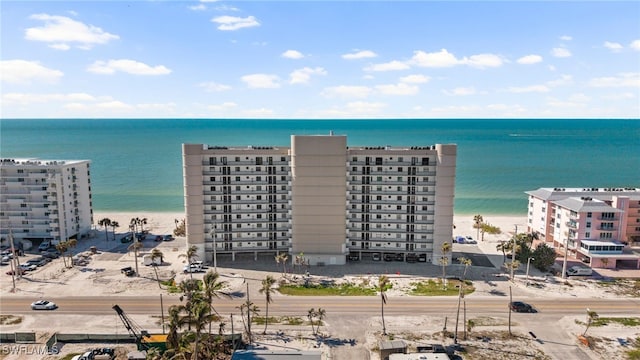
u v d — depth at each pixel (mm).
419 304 96688
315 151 118000
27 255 130875
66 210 140625
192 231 122312
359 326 86562
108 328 85000
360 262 124312
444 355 71688
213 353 74562
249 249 125938
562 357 75438
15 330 84312
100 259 127250
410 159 120938
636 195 133125
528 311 92500
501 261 125500
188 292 80750
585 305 95812
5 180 136750
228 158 122250
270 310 93750
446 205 119625
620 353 76625
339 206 120188
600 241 121062
